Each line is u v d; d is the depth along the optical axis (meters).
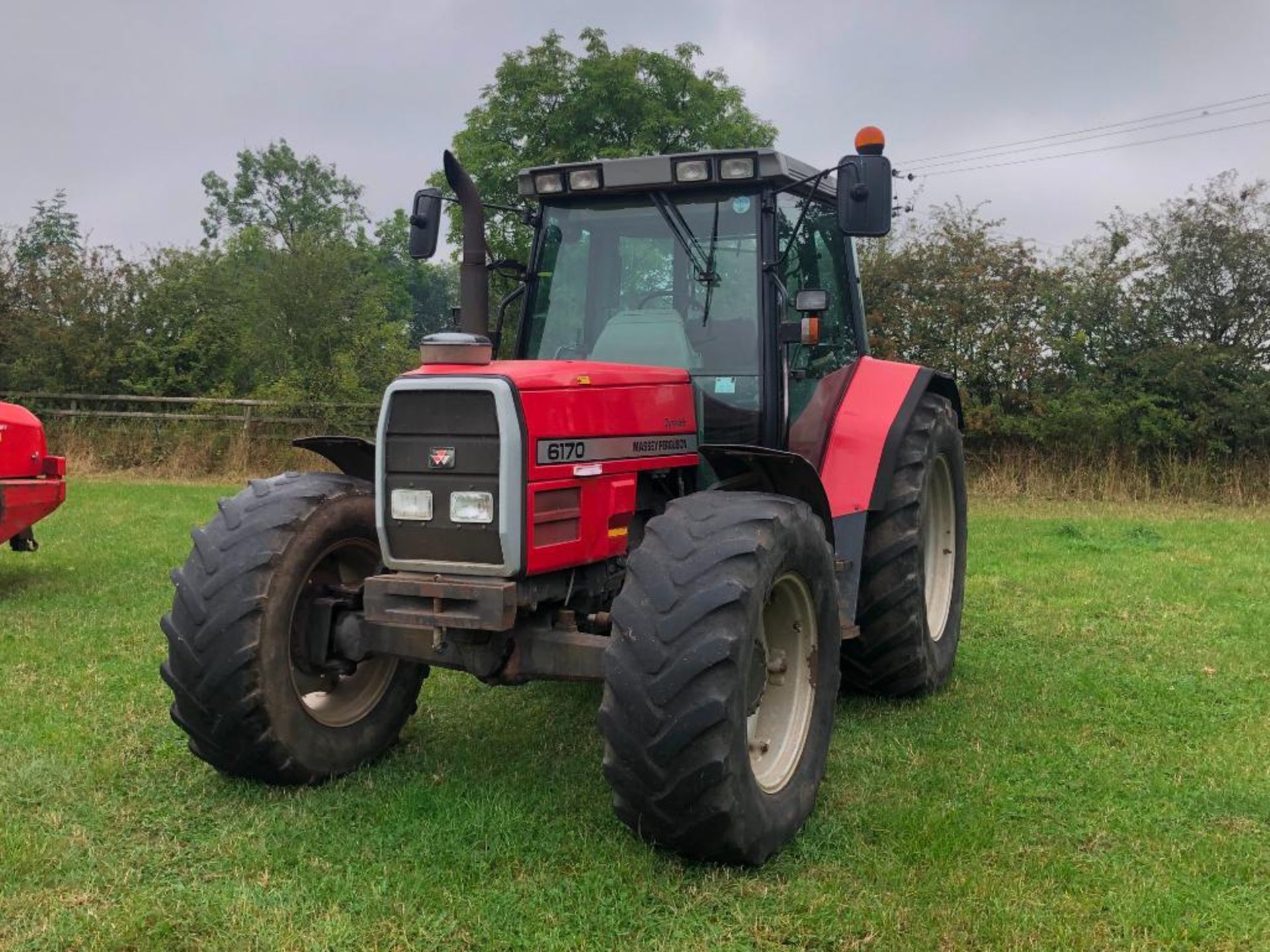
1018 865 3.03
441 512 3.14
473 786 3.58
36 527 9.75
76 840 3.13
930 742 4.12
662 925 2.69
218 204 47.72
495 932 2.63
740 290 4.04
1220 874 3.00
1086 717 4.42
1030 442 14.30
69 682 4.77
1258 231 14.02
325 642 3.57
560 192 4.29
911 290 14.91
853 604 4.16
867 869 2.99
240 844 3.12
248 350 18.19
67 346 16.44
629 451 3.55
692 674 2.76
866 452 4.32
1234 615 6.32
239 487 13.88
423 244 4.16
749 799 2.89
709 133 17.53
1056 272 14.61
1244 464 13.59
